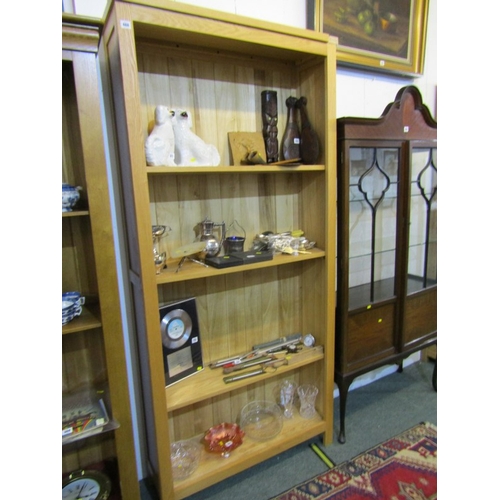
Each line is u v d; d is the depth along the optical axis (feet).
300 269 5.78
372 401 6.78
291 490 4.81
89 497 4.26
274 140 5.05
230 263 4.28
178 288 4.89
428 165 6.27
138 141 3.54
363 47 6.05
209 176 4.87
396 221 5.87
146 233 3.71
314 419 5.61
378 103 6.63
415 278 6.59
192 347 4.89
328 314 5.21
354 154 5.26
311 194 5.27
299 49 4.35
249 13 5.00
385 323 5.92
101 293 3.72
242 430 5.39
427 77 7.18
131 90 3.45
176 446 5.08
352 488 4.79
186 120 4.29
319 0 5.42
